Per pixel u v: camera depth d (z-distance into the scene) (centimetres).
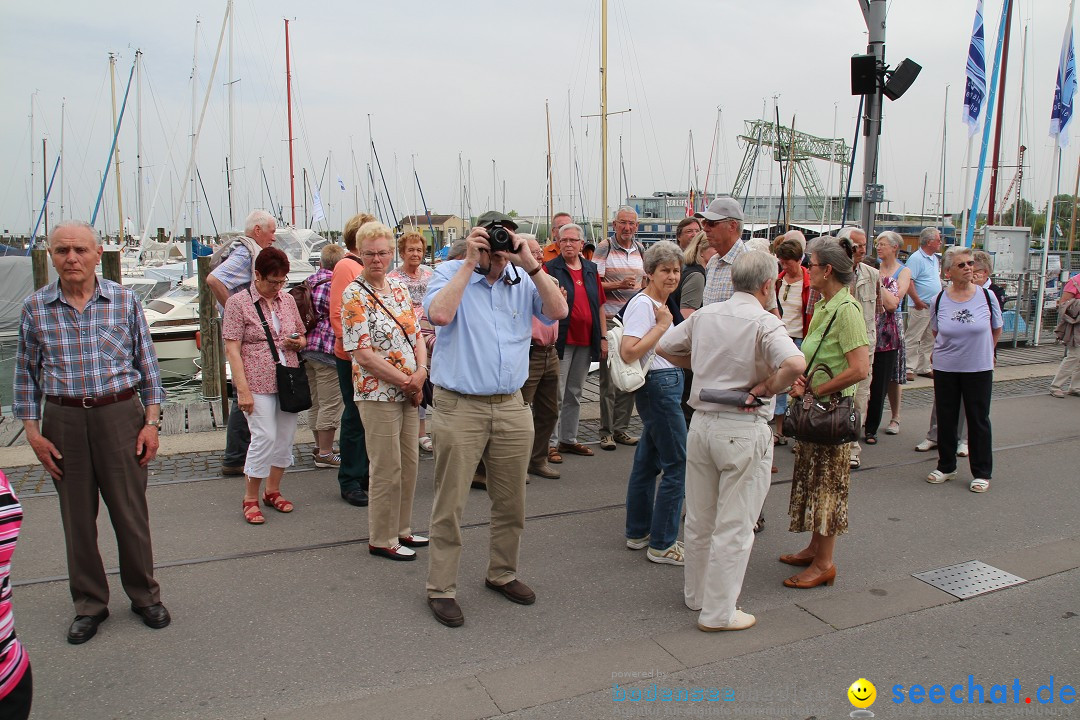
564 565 444
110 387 341
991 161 2200
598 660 339
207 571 425
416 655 341
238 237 570
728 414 357
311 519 504
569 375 661
